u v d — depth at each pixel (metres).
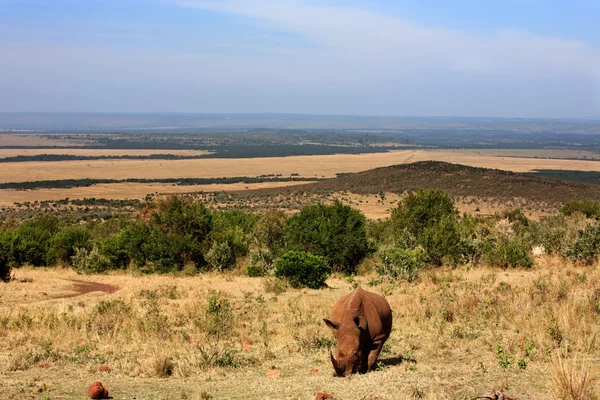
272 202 113.12
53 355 11.15
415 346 11.45
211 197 127.00
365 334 9.04
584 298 14.50
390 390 8.22
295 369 10.20
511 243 27.62
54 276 30.27
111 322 14.16
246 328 14.03
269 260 32.62
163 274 32.91
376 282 23.38
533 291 15.93
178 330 13.98
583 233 25.27
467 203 93.50
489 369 9.41
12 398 8.41
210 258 33.34
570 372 7.96
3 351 11.64
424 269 26.06
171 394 8.69
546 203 92.44
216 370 10.10
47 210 105.81
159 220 35.59
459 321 13.56
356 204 101.38
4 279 26.27
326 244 31.84
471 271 24.92
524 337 11.13
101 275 32.09
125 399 8.45
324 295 20.89
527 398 7.86
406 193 106.56
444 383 8.59
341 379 8.93
